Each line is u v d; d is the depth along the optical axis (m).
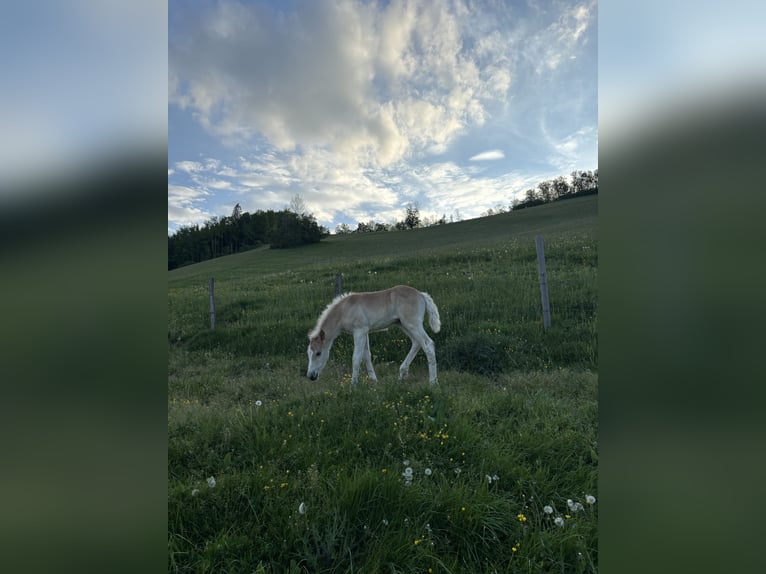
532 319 6.77
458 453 2.66
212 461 2.67
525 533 1.94
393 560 1.84
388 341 6.68
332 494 2.21
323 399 3.76
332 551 1.91
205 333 8.16
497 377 5.08
